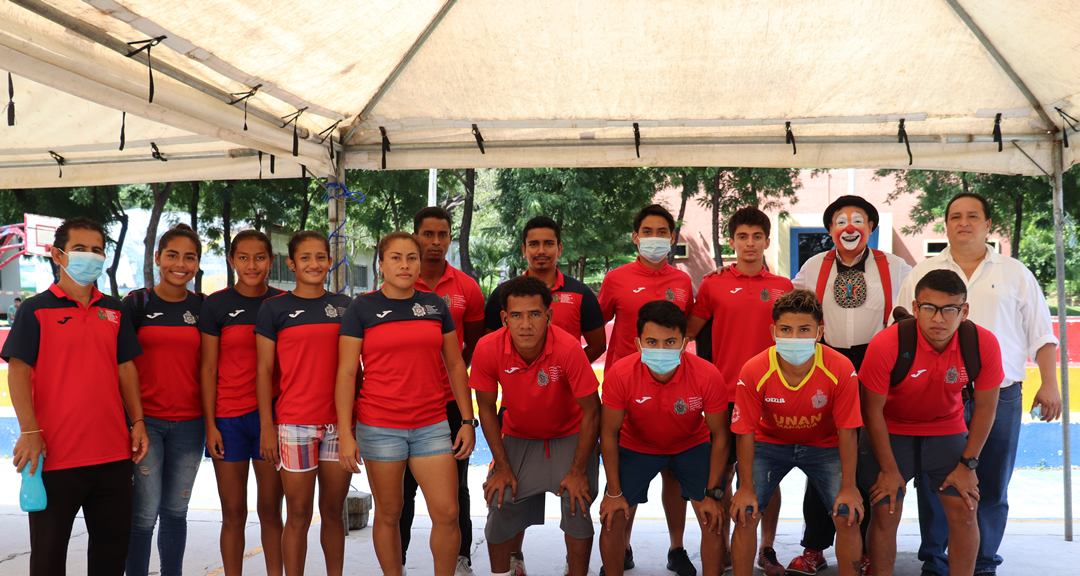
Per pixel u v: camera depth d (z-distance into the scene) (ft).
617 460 11.19
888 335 10.60
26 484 9.02
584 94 14.20
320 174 15.44
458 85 14.07
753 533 10.67
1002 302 11.88
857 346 12.57
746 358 12.78
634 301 13.29
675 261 59.98
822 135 15.01
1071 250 55.77
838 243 12.46
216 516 17.25
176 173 16.37
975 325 10.59
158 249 10.96
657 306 10.58
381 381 10.43
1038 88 13.19
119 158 16.51
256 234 11.32
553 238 12.94
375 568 13.35
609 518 11.09
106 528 9.70
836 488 11.06
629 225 46.06
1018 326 12.02
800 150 15.10
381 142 15.70
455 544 10.74
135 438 10.07
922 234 58.29
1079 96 12.90
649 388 10.84
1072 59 11.94
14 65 8.78
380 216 48.24
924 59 12.85
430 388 10.64
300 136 14.24
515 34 12.78
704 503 11.05
